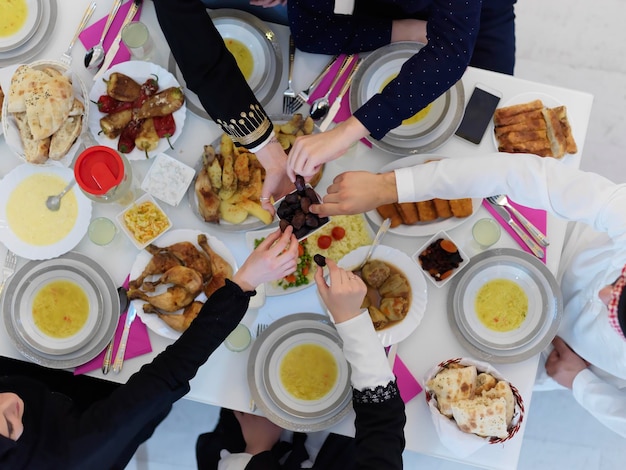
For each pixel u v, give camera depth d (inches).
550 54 92.7
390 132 57.7
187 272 54.6
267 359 55.8
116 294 56.7
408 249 57.8
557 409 88.3
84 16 59.1
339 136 50.8
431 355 57.0
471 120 58.2
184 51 49.7
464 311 57.1
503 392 52.7
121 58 59.0
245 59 58.7
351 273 51.3
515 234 58.0
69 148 56.6
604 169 91.4
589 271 59.1
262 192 54.7
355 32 57.3
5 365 68.6
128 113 56.8
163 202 57.8
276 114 57.3
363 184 53.4
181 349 50.3
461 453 54.3
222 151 55.8
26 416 51.6
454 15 48.8
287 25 61.1
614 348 57.6
